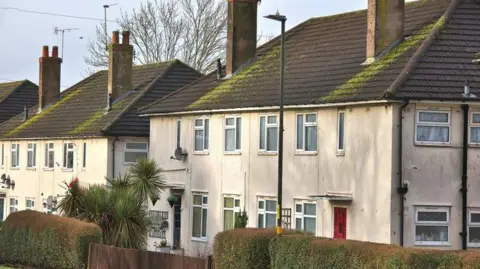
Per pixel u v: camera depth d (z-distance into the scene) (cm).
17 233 3872
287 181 3794
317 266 2558
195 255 4169
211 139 4300
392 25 3706
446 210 3331
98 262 3409
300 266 2620
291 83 3944
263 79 4194
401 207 3278
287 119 3812
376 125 3353
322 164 3612
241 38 4522
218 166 4241
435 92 3284
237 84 4338
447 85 3325
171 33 7756
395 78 3381
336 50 4012
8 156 6494
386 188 3288
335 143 3550
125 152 5216
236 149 4128
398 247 2344
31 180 6131
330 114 3578
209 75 4734
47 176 5906
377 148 3341
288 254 2669
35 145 6106
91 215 3791
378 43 3681
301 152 3725
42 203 5962
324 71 3875
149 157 4859
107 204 3803
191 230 4412
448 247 3322
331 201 3534
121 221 3769
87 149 5403
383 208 3297
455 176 3341
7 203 6475
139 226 3819
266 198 3912
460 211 3341
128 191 3966
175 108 4547
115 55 5578
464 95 3297
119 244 3741
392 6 3709
